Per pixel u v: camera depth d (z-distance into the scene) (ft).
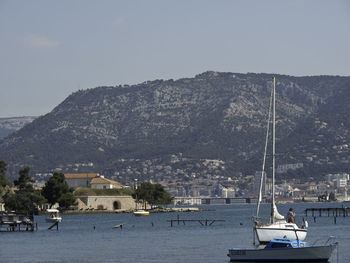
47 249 537.65
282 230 498.28
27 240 621.31
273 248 417.28
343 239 577.02
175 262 444.14
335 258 441.68
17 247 555.28
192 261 446.60
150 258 467.11
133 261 453.58
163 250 513.86
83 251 519.19
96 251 517.55
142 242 585.63
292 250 414.41
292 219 529.04
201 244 551.18
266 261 418.92
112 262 450.71
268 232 499.10
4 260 471.21
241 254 426.51
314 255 414.82
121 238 634.84
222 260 447.42
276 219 535.19
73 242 597.11
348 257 446.60
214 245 540.11
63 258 477.36
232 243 553.23
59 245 569.64
